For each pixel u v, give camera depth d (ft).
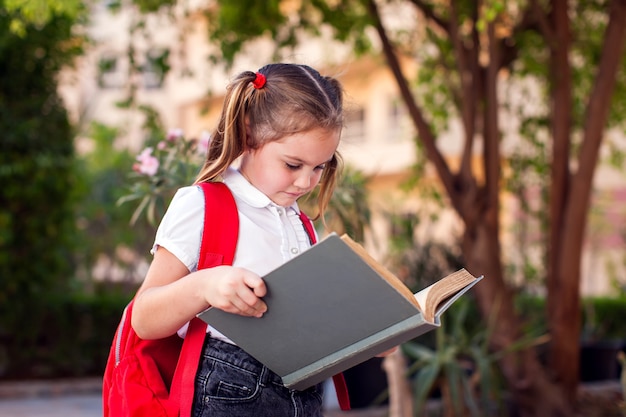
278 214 6.20
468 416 17.49
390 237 23.81
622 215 41.16
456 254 24.04
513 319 19.61
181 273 5.87
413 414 16.08
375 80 51.75
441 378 17.28
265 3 20.84
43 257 26.73
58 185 26.68
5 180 25.70
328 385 25.43
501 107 25.61
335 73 7.03
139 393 5.77
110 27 43.65
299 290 5.29
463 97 19.97
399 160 50.26
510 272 27.76
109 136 43.78
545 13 20.48
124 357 6.00
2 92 25.82
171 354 6.15
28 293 26.61
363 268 5.09
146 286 5.83
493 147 19.72
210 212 5.91
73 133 27.68
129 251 40.14
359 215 14.14
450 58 24.16
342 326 5.45
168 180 11.27
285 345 5.65
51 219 26.73
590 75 24.50
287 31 22.84
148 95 61.82
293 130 5.78
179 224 5.89
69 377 27.50
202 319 5.55
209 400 5.83
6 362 26.68
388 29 25.22
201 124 60.23
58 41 26.25
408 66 46.29
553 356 20.10
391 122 51.24
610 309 32.53
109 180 40.83
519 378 19.56
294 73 6.01
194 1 24.35
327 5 21.39
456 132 43.75
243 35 21.71
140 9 21.77
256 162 6.07
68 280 30.45
